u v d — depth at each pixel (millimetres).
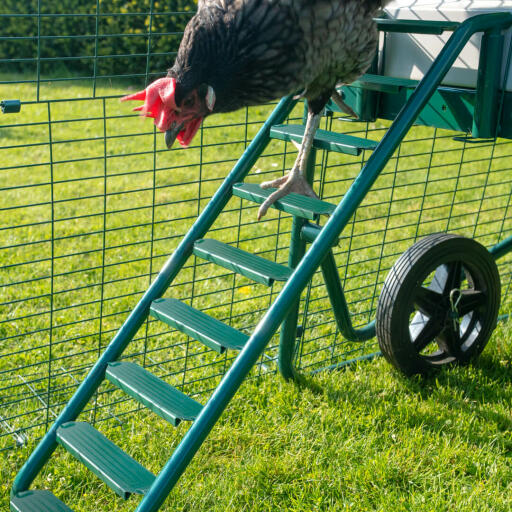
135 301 1922
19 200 2496
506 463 1459
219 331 1374
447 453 1455
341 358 1750
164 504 1374
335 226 1339
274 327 1312
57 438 1370
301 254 1571
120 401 1583
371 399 1593
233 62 1293
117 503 1395
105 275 2041
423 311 1653
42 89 4156
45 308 1885
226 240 2219
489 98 1483
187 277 2055
